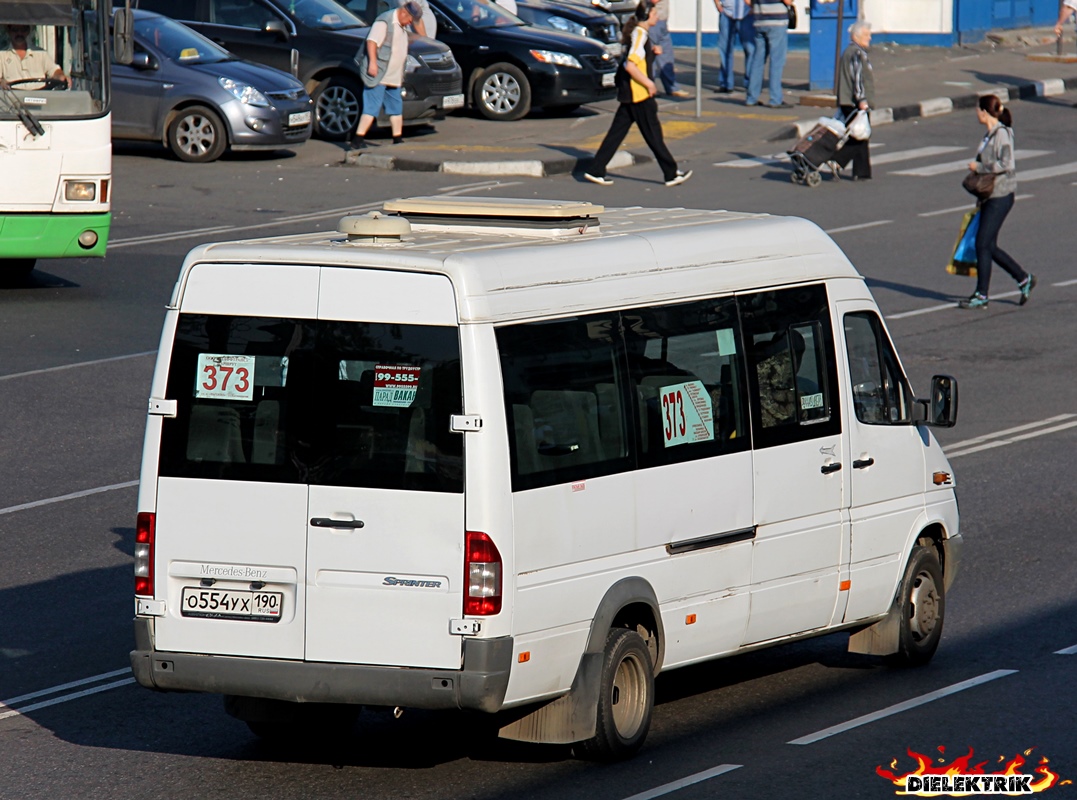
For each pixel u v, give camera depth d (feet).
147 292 174.60
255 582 65.87
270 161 251.60
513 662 63.87
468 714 77.05
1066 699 76.89
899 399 83.66
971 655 84.58
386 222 68.39
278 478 65.41
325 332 65.16
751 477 74.33
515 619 63.87
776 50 299.99
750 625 75.10
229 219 211.00
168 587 66.95
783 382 76.64
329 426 64.95
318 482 64.90
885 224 212.02
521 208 71.77
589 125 282.15
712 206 219.00
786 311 77.41
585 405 67.26
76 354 149.69
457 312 63.67
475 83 284.00
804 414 77.46
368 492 64.34
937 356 154.30
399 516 63.98
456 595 63.41
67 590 96.07
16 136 159.94
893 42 388.78
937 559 84.48
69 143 162.09
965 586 96.37
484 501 63.10
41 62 161.48
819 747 70.38
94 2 162.71
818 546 77.77
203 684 66.44
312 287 65.51
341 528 64.59
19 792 66.64
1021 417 135.74
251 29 265.75
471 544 63.10
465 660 63.36
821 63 315.58
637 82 230.07
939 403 82.79
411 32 268.41
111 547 103.91
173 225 207.72
